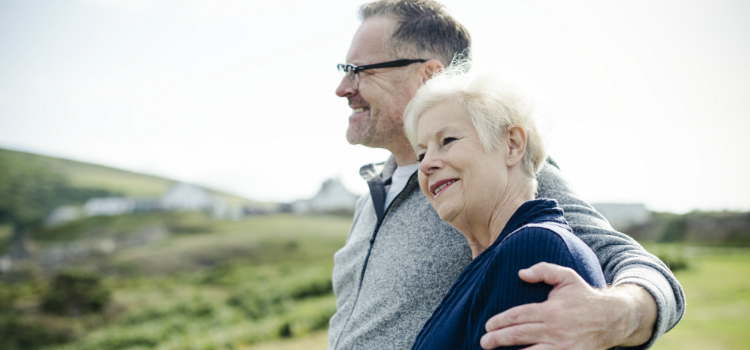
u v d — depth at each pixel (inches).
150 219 2304.4
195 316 936.3
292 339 574.2
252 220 2233.0
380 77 76.9
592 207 58.7
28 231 2219.5
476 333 38.0
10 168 2780.5
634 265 45.1
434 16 78.2
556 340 33.3
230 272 1438.2
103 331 946.1
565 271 35.4
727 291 470.3
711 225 1032.8
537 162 49.7
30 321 1002.7
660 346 298.5
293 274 1191.6
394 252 66.8
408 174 77.4
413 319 61.2
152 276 1509.6
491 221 47.3
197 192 2691.9
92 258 1752.0
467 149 46.6
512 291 36.8
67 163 3164.4
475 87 48.1
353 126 81.0
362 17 84.2
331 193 2475.4
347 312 74.5
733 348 285.0
